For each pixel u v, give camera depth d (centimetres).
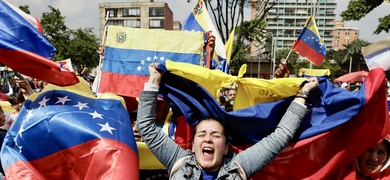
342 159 282
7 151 257
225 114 280
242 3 1542
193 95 294
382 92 264
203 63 414
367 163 286
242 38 1734
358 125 276
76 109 255
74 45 3438
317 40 552
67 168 241
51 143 243
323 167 284
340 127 281
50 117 247
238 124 286
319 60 555
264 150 256
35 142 246
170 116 374
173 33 410
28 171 243
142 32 409
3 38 251
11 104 499
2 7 259
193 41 411
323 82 282
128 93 393
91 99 274
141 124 266
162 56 404
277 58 6419
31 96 283
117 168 227
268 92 288
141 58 402
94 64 3894
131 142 248
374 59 318
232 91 366
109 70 398
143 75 397
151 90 272
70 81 270
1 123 361
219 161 248
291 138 262
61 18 3120
